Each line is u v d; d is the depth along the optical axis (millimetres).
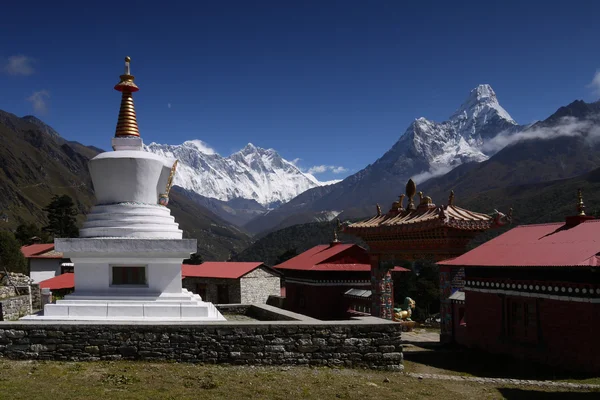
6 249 61688
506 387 17234
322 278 41469
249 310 27078
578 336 19594
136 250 19094
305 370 17125
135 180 20312
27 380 14859
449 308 28766
